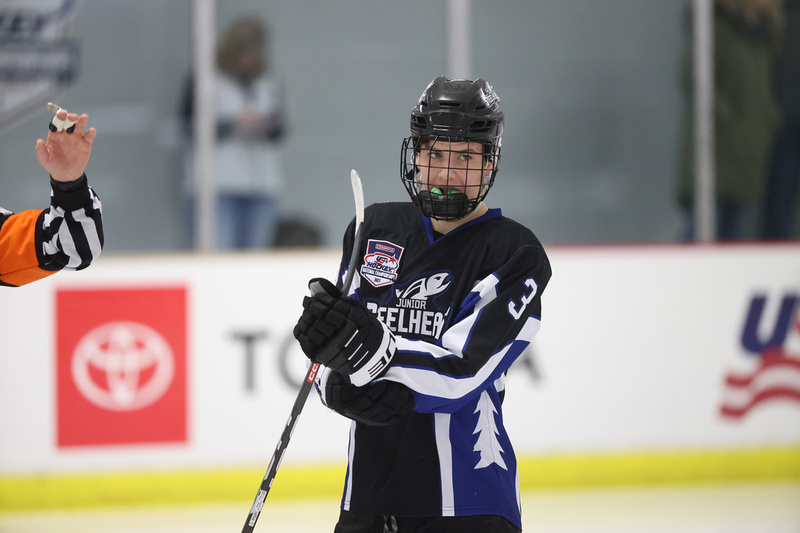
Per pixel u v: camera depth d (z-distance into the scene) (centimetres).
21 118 1938
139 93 1969
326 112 2014
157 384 1817
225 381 1833
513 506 717
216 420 1828
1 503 1786
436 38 2034
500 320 670
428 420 701
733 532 1605
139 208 1977
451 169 706
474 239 725
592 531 1608
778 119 2111
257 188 2002
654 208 2095
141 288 1819
